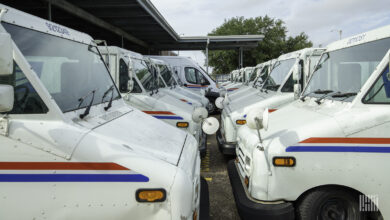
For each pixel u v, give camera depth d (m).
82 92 2.97
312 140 3.11
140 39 22.25
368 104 3.22
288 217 3.11
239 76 21.28
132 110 3.68
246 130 4.14
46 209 2.06
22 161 2.05
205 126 3.19
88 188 2.07
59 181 2.06
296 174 3.12
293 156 3.12
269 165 3.18
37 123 2.13
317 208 3.15
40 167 2.05
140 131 2.86
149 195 2.07
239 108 6.68
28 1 11.73
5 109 1.93
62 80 2.76
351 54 3.89
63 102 2.58
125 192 2.08
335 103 3.63
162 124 3.52
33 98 2.18
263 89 8.22
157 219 2.08
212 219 4.16
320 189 3.15
